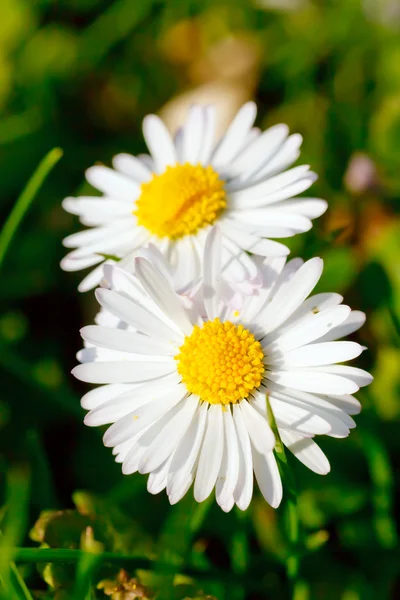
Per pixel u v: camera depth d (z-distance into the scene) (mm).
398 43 193
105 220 152
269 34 202
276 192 144
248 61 199
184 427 131
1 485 155
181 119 197
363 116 188
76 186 190
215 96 198
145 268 133
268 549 148
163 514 153
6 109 195
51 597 136
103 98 200
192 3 207
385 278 168
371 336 167
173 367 134
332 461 154
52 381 169
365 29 196
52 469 161
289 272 136
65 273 181
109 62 203
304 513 150
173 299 134
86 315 179
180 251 145
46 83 196
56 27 204
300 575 143
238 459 129
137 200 149
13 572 132
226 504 127
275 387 132
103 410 132
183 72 205
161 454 129
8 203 186
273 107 197
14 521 135
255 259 140
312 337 132
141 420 131
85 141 195
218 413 132
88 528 136
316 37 198
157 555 137
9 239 161
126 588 135
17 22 199
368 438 149
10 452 162
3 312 177
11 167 188
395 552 147
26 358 173
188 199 144
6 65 197
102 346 134
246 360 132
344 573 146
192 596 136
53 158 159
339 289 168
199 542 148
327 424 127
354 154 184
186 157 155
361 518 150
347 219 175
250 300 135
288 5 201
